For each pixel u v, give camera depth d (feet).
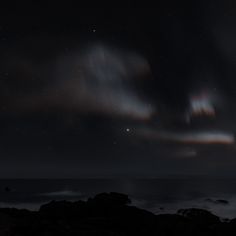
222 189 367.45
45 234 69.77
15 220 78.89
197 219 97.86
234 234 82.69
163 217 97.30
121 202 117.91
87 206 107.14
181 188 399.03
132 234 81.97
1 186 438.40
